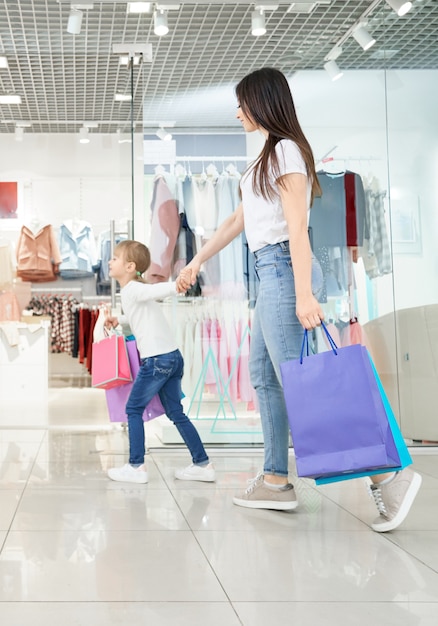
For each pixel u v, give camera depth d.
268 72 2.36
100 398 7.21
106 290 8.21
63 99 6.48
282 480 2.37
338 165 3.97
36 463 3.37
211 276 3.90
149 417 3.09
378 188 3.97
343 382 2.01
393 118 3.99
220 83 3.97
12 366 5.37
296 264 2.17
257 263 2.38
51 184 8.13
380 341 3.92
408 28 4.00
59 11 4.44
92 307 7.92
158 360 2.96
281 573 1.68
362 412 1.99
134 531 2.08
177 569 1.71
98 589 1.56
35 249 7.67
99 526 2.14
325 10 3.93
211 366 3.88
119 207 8.18
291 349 2.31
